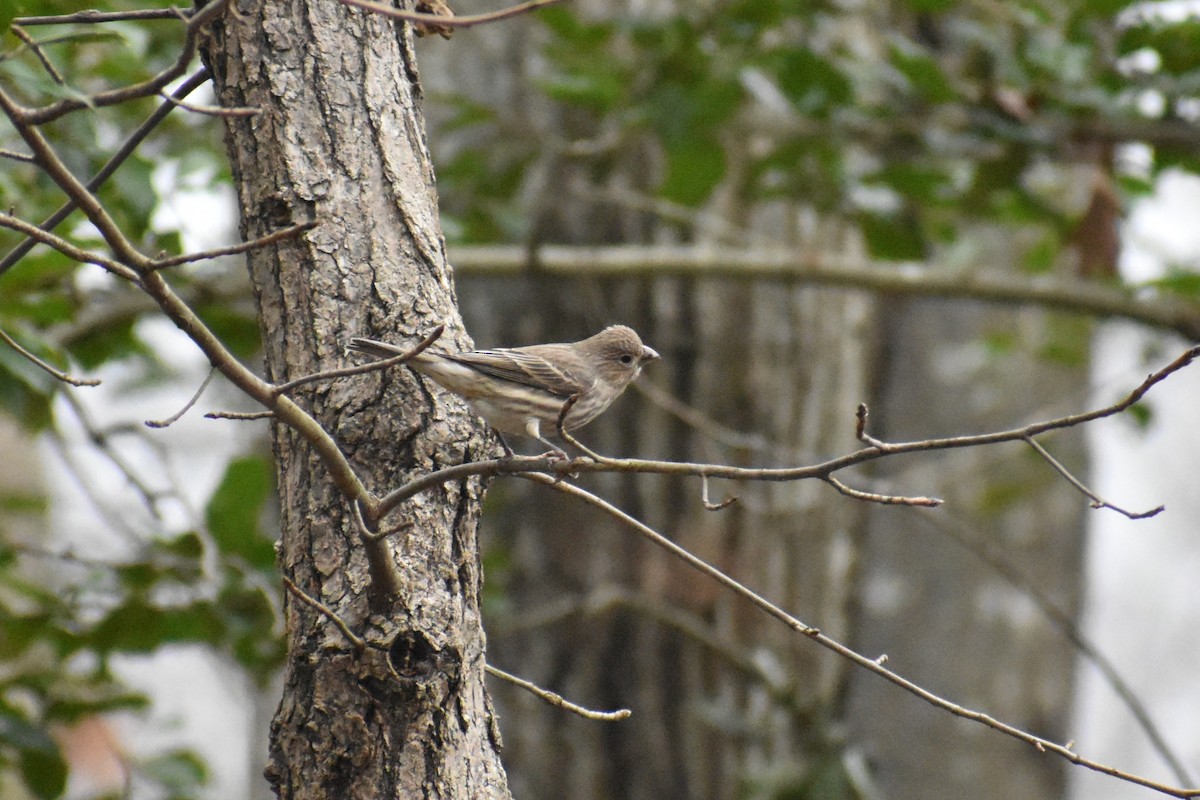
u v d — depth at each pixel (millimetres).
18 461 18969
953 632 21984
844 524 14172
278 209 5984
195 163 10125
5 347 8508
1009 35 12469
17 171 10250
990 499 19703
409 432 5863
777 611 5777
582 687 13477
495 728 5824
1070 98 11797
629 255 12469
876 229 12664
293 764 5445
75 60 9875
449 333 6031
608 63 12148
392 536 5691
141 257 4875
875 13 13102
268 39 6074
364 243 6004
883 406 16984
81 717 9766
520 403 8273
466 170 12688
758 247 14070
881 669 5723
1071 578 22234
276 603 9484
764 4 11383
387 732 5406
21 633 9320
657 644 13414
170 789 10359
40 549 9312
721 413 13695
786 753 13172
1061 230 12547
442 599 5656
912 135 12469
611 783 13352
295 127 6023
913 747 21781
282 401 5129
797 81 11500
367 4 5121
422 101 6469
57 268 9336
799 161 12492
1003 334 18047
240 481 9703
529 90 13898
